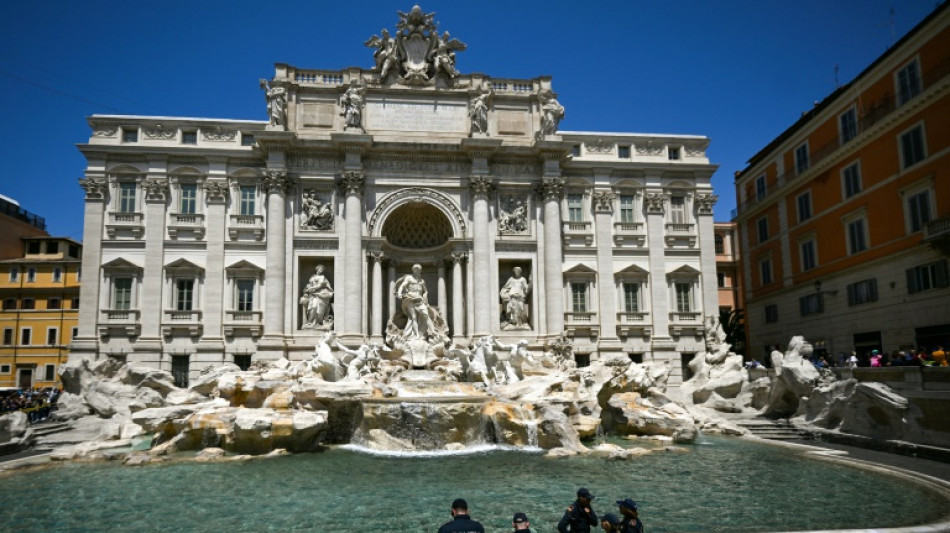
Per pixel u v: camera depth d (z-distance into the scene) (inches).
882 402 1123.3
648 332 1871.3
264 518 705.0
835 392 1270.9
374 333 1748.3
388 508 738.8
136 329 1683.1
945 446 1008.2
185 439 1119.0
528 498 779.4
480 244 1796.3
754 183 2327.8
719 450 1128.2
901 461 999.0
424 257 1894.7
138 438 1243.2
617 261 1902.1
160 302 1702.8
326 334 1408.7
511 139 1898.4
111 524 691.4
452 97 1886.1
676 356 1868.8
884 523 663.8
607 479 885.8
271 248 1720.0
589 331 1845.5
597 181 1921.8
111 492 824.9
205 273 1724.9
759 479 884.0
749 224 2353.6
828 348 1847.9
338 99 1841.8
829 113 1836.9
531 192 1872.5
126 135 1770.4
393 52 1873.8
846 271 1753.2
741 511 719.7
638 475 911.0
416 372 1519.4
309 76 1847.9
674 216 1962.4
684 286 1930.4
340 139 1748.3
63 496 807.7
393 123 1847.9
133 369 1550.2
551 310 1797.5
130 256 1715.1
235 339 1706.4
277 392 1235.9
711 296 1915.6
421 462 1018.7
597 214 1907.0
